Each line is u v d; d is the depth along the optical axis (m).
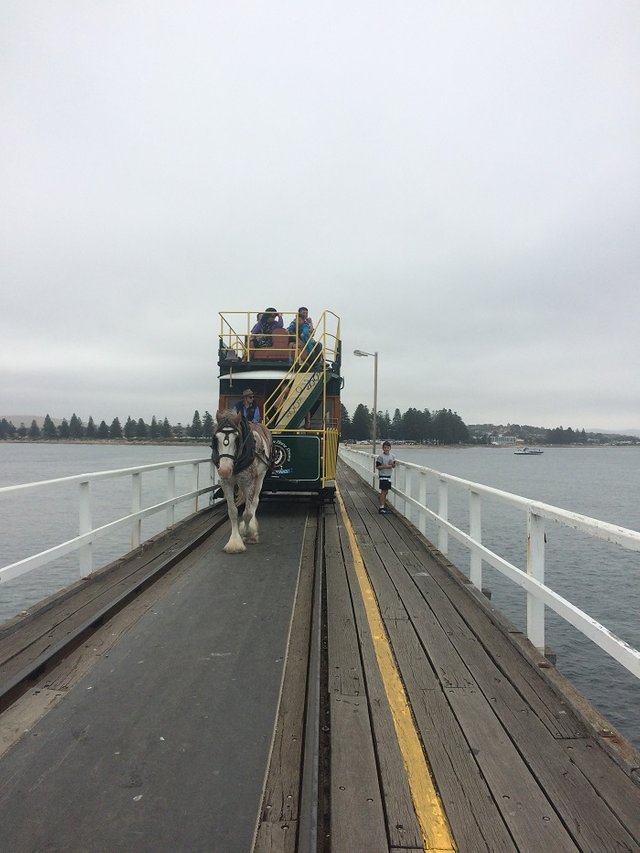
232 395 13.77
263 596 6.75
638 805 2.96
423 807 2.94
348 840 2.72
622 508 33.28
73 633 5.18
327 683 4.43
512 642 5.12
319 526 11.48
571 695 4.03
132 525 8.46
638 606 13.66
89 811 2.99
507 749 3.47
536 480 59.62
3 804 3.04
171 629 5.65
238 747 3.60
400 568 7.90
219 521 11.66
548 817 2.87
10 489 5.20
